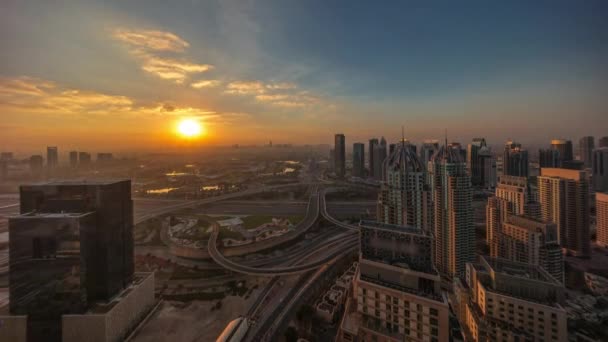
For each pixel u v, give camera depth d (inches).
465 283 4751.5
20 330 3631.9
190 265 6835.6
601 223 7810.0
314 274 6151.6
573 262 6943.9
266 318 4648.1
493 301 3710.6
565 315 3233.3
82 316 3718.0
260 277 6117.1
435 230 6333.7
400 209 6540.4
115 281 4195.4
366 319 3046.3
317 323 4527.6
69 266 3735.2
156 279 6082.7
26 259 3646.7
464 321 4313.5
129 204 4618.6
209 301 5226.4
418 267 3002.0
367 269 3184.1
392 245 3166.8
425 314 2679.6
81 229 3774.6
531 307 3435.0
